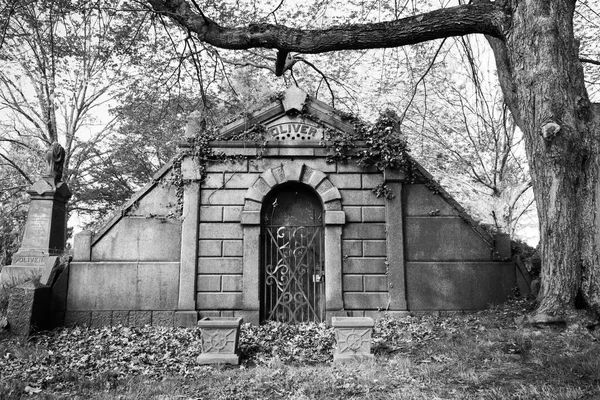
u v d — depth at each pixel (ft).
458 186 78.89
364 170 40.19
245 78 69.26
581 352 23.52
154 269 38.29
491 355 25.09
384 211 39.65
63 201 50.88
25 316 34.01
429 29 32.04
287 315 38.96
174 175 39.47
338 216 38.99
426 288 38.88
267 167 39.75
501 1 31.19
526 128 29.86
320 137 40.24
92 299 37.68
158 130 84.28
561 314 27.40
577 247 28.02
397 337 31.83
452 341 29.01
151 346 31.37
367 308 38.11
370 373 23.30
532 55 29.30
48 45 75.92
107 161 91.45
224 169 39.65
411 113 74.33
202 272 38.24
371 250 39.04
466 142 76.18
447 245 39.63
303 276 39.78
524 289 38.86
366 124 40.42
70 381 24.12
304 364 27.07
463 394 19.48
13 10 39.32
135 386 22.76
